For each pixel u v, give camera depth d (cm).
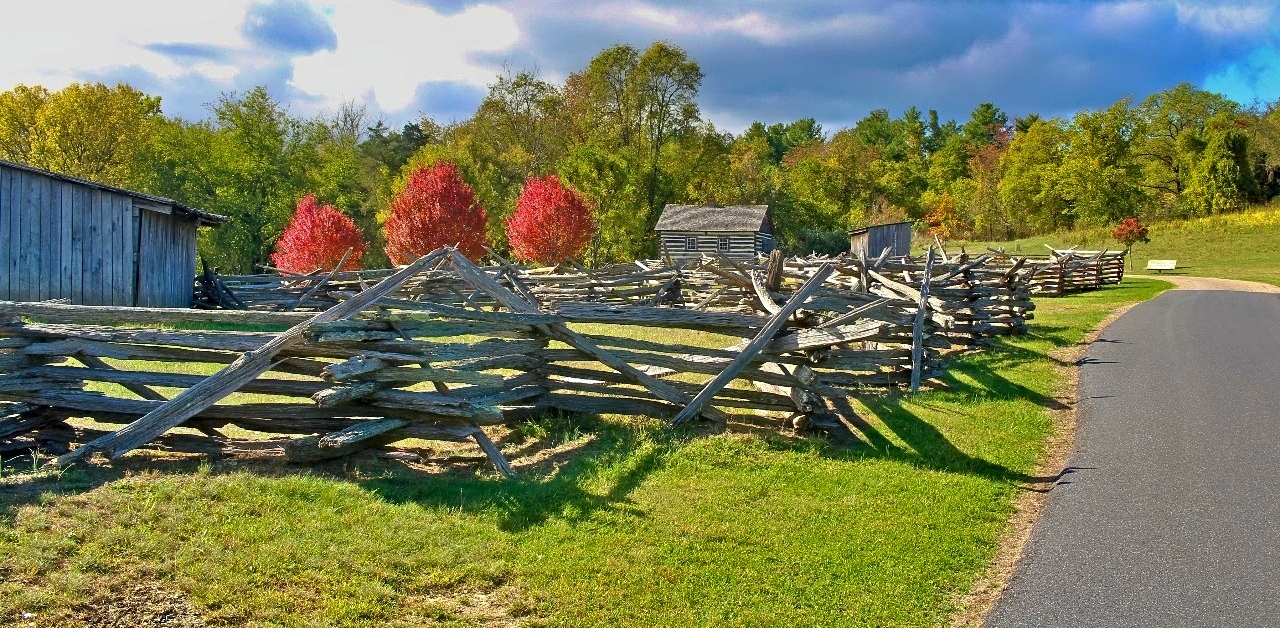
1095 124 6962
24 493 539
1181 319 1961
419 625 451
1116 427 922
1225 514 650
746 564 549
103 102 4950
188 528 516
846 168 8125
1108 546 594
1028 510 679
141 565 472
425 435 680
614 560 539
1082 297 2745
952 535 614
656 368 918
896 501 676
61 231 1689
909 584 536
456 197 3697
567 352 821
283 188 5328
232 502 555
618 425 833
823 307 893
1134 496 695
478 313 719
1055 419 976
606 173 5475
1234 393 1087
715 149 6488
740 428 842
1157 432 897
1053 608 504
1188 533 614
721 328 859
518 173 6294
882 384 1088
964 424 932
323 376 624
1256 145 6994
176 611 439
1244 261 4647
